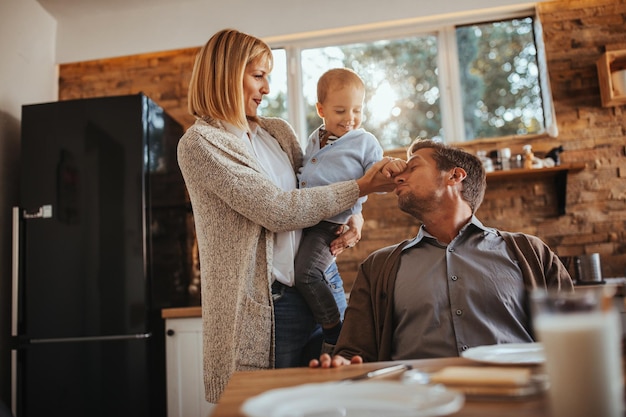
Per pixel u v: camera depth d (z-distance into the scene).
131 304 2.58
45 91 3.37
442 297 1.43
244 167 1.53
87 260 2.63
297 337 1.63
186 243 3.21
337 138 1.91
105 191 2.67
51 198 2.71
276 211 1.48
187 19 3.39
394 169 1.54
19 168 3.06
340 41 3.38
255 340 1.50
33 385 2.57
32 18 3.27
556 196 3.00
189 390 2.61
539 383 0.66
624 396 0.61
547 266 1.48
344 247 1.75
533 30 3.24
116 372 2.54
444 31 3.30
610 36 3.09
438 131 3.24
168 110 3.41
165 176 2.95
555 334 0.52
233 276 1.53
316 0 3.31
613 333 0.52
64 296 2.62
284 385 0.80
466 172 1.55
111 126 2.72
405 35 3.34
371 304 1.53
